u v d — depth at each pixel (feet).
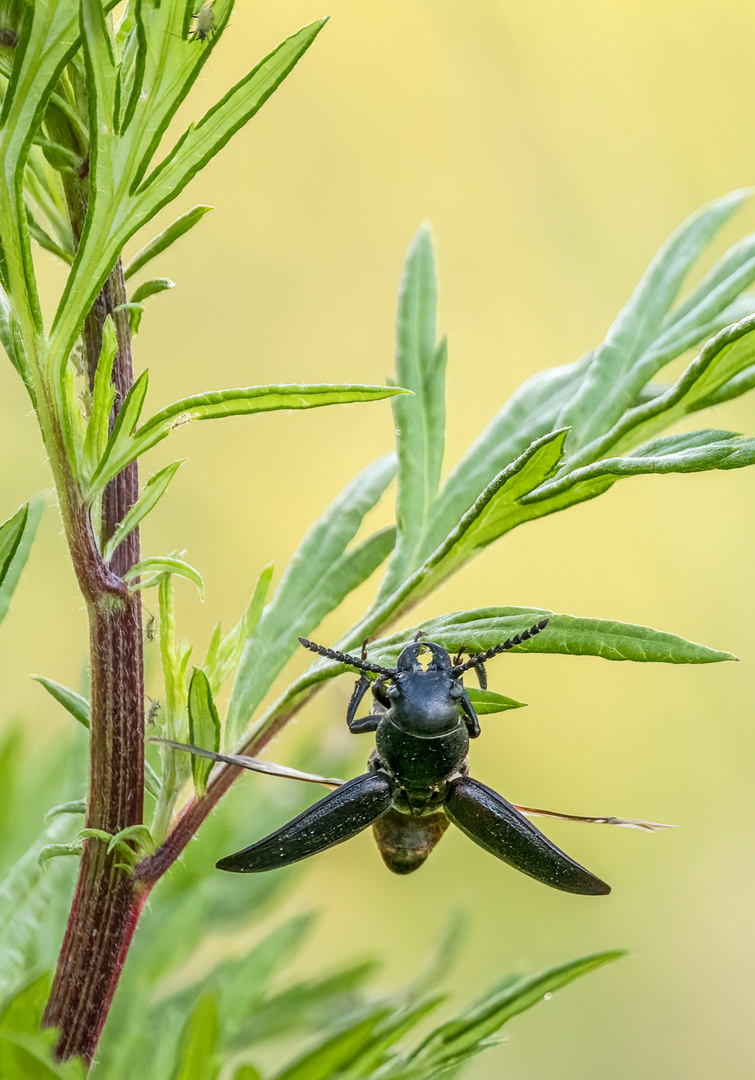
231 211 1.76
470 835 0.93
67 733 0.98
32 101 0.86
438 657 0.95
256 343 1.74
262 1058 1.00
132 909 0.89
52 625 1.30
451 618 0.91
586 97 1.76
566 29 1.74
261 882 0.99
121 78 0.86
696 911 1.64
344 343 1.76
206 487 1.64
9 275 0.86
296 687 0.91
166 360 1.70
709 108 1.74
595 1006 1.57
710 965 1.61
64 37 0.85
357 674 0.97
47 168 0.90
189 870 0.96
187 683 0.90
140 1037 0.94
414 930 1.48
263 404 0.87
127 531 0.88
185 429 1.65
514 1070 1.48
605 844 1.68
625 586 1.74
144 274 1.71
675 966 1.60
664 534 1.75
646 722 1.71
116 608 0.88
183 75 0.86
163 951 0.95
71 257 0.90
